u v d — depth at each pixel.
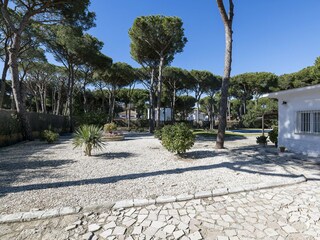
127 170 4.66
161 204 2.90
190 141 6.09
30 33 12.47
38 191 3.32
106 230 2.24
